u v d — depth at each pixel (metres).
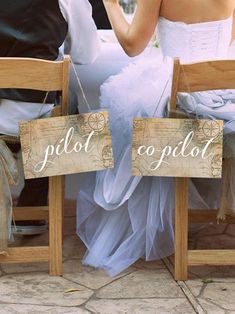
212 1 2.17
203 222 2.45
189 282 2.13
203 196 2.44
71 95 2.44
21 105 2.10
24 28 2.08
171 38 2.23
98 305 1.95
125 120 2.18
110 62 2.47
